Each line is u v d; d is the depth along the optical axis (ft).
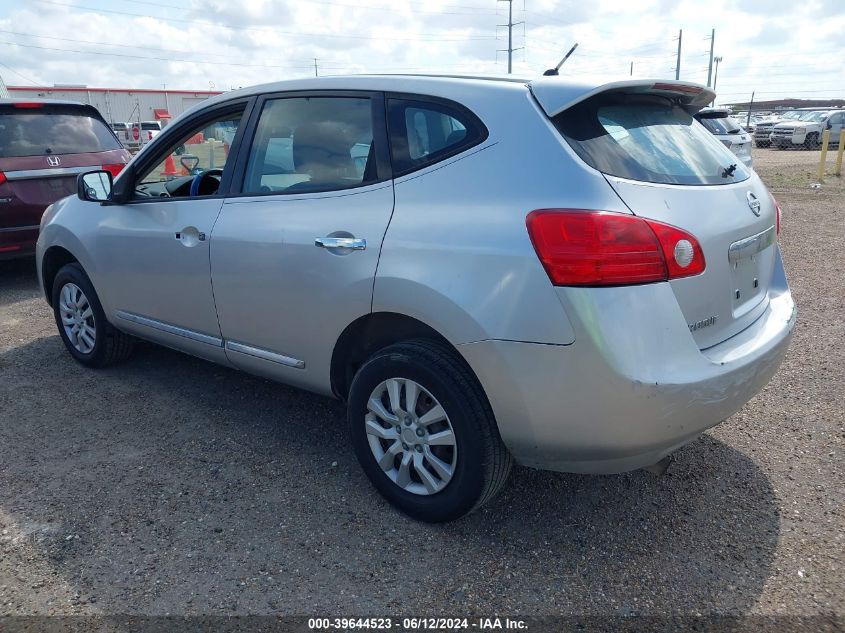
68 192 23.17
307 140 10.79
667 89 9.51
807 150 101.19
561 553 9.14
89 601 8.25
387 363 9.46
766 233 10.15
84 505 10.22
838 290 21.61
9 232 22.02
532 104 8.77
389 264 9.19
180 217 12.34
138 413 13.38
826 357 15.85
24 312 20.29
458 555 9.11
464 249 8.54
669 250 8.04
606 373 7.79
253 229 10.99
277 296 10.74
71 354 15.99
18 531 9.57
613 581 8.60
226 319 11.79
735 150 50.01
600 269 7.75
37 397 14.14
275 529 9.65
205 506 10.21
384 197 9.59
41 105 23.47
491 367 8.38
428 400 9.38
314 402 13.89
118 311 14.17
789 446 11.85
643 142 9.02
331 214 10.05
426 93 9.66
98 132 24.99
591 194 8.02
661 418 7.98
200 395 14.23
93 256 14.20
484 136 8.95
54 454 11.76
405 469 9.76
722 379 8.34
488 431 8.81
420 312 8.88
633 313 7.81
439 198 9.05
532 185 8.36
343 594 8.39
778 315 10.27
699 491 10.53
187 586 8.51
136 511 10.07
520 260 8.11
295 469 11.27
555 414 8.16
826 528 9.55
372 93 10.21
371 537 9.47
